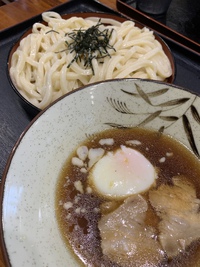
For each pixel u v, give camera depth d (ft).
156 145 0.54
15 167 0.41
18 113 0.66
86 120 0.52
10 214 0.37
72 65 0.66
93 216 0.46
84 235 0.44
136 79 0.51
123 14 0.89
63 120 0.49
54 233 0.42
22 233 0.37
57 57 0.70
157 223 0.45
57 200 0.46
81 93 0.50
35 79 0.69
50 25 0.78
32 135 0.45
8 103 0.68
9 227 0.36
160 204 0.47
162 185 0.50
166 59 0.73
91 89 0.50
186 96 0.51
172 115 0.52
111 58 0.68
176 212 0.46
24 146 0.43
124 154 0.53
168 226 0.45
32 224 0.39
